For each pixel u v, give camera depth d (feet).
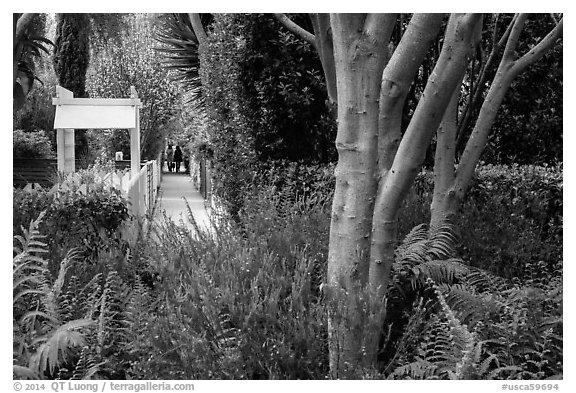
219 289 10.03
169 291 11.26
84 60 51.80
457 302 11.07
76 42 51.21
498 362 9.22
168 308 9.87
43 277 11.58
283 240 13.05
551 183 19.81
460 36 10.16
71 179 19.24
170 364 9.05
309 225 14.47
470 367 8.30
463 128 19.84
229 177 22.21
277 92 22.16
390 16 9.16
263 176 21.91
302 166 21.80
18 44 18.40
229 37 22.49
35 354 9.45
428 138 10.04
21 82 27.09
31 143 43.50
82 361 9.68
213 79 23.62
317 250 12.69
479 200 20.25
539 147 25.44
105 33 57.26
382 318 9.30
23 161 36.55
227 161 22.43
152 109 56.54
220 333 9.26
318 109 22.67
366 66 9.29
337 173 9.71
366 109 9.37
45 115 50.42
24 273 12.79
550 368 9.70
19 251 11.93
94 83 58.49
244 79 22.26
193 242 13.82
